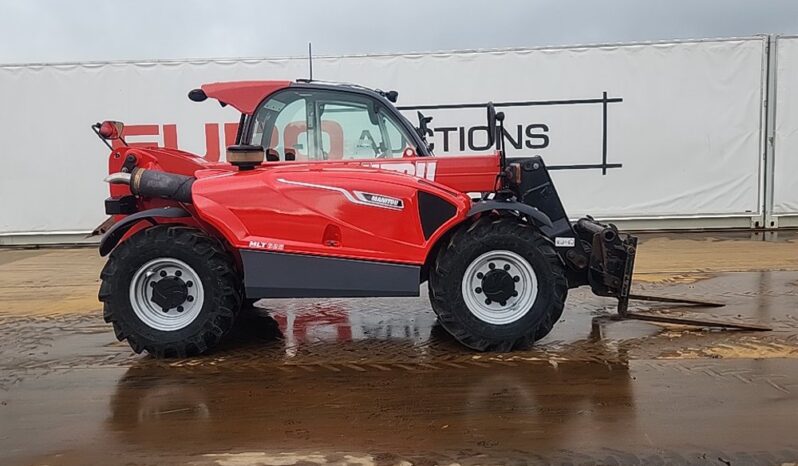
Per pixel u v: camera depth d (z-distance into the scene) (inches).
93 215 381.1
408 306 220.7
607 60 369.4
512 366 156.3
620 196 378.0
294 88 179.6
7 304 237.5
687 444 113.8
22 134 374.9
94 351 176.6
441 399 136.8
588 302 218.7
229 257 169.0
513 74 371.2
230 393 142.9
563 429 121.0
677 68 368.5
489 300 167.5
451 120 375.2
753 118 370.0
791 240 344.5
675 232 380.5
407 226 165.8
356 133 183.0
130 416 131.1
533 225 176.6
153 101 374.0
